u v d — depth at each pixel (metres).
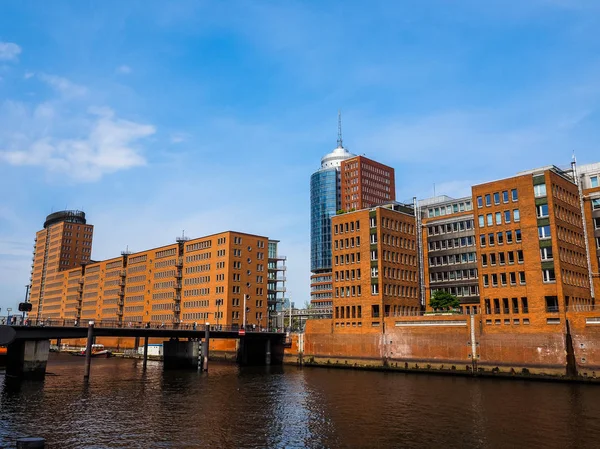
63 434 40.94
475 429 42.44
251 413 50.31
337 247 108.69
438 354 86.94
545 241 79.50
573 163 91.56
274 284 153.38
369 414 49.38
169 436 40.62
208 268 139.75
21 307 76.81
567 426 43.12
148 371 94.19
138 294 168.38
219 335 102.38
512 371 77.81
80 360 124.75
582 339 72.12
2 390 64.38
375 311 99.38
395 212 107.50
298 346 110.19
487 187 87.94
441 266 111.69
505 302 82.31
